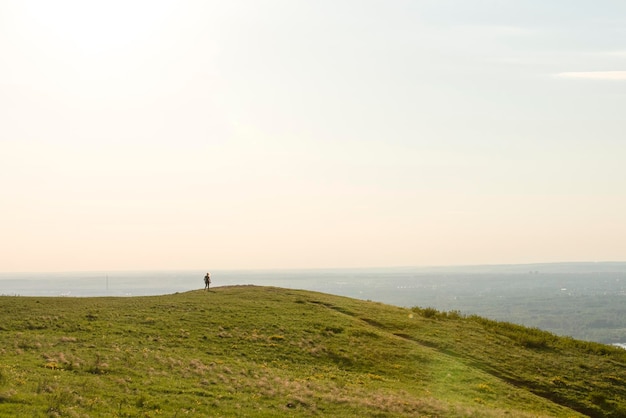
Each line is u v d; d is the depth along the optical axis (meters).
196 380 31.09
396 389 35.19
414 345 47.16
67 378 28.44
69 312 47.59
